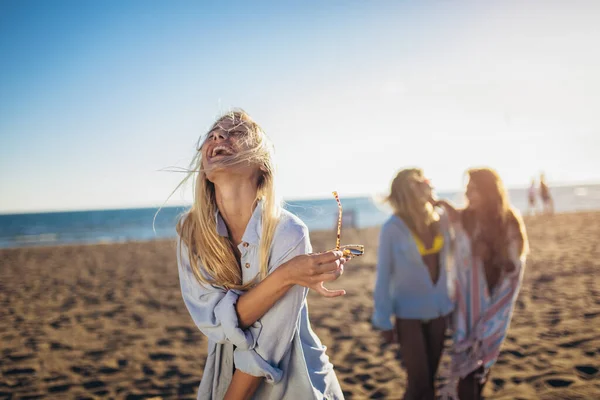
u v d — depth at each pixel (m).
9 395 4.22
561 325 5.21
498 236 3.03
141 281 10.74
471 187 3.11
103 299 8.80
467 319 3.03
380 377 4.24
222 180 1.29
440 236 3.08
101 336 6.17
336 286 8.79
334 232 21.69
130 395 4.12
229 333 1.20
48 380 4.57
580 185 155.50
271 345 1.23
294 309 1.24
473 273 3.04
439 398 3.47
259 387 1.31
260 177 1.36
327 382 1.40
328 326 6.04
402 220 3.05
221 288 1.30
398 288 3.07
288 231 1.29
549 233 15.51
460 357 3.00
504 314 2.98
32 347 5.75
